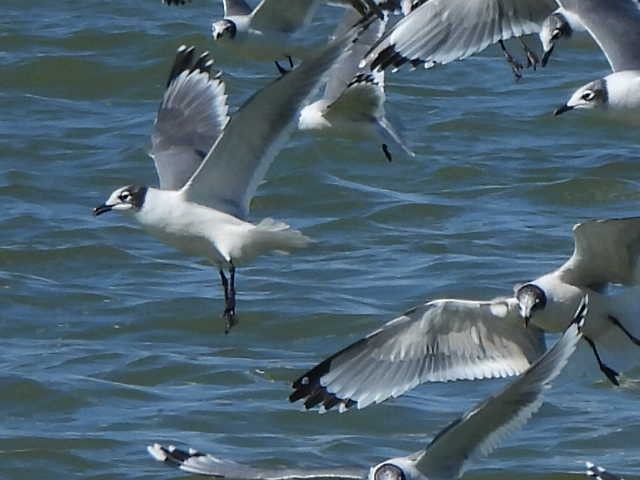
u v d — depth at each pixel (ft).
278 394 56.90
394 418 54.60
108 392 57.00
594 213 75.56
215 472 40.09
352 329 62.90
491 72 91.25
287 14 60.29
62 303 66.03
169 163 46.83
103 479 50.47
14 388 56.90
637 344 40.57
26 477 50.90
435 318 40.19
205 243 45.14
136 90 90.07
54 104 88.38
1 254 71.15
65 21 96.37
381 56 45.98
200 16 97.19
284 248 45.09
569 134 84.02
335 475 39.40
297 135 81.46
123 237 73.41
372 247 72.02
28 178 79.41
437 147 82.28
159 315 64.59
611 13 48.75
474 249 70.95
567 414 54.95
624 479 48.65
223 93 47.93
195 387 57.77
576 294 40.52
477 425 37.06
